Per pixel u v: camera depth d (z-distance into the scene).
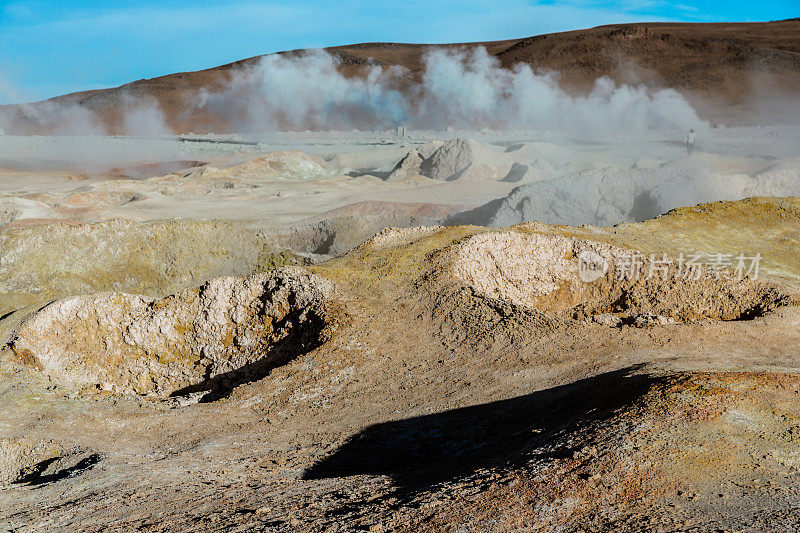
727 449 10.68
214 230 43.84
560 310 27.80
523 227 32.34
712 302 26.75
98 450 15.91
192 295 25.50
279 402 19.00
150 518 10.50
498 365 19.62
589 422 12.44
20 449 16.45
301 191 78.88
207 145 135.88
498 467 11.35
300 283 25.22
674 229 34.97
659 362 17.58
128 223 42.34
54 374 23.17
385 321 23.41
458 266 26.89
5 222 55.12
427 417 16.73
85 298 24.92
